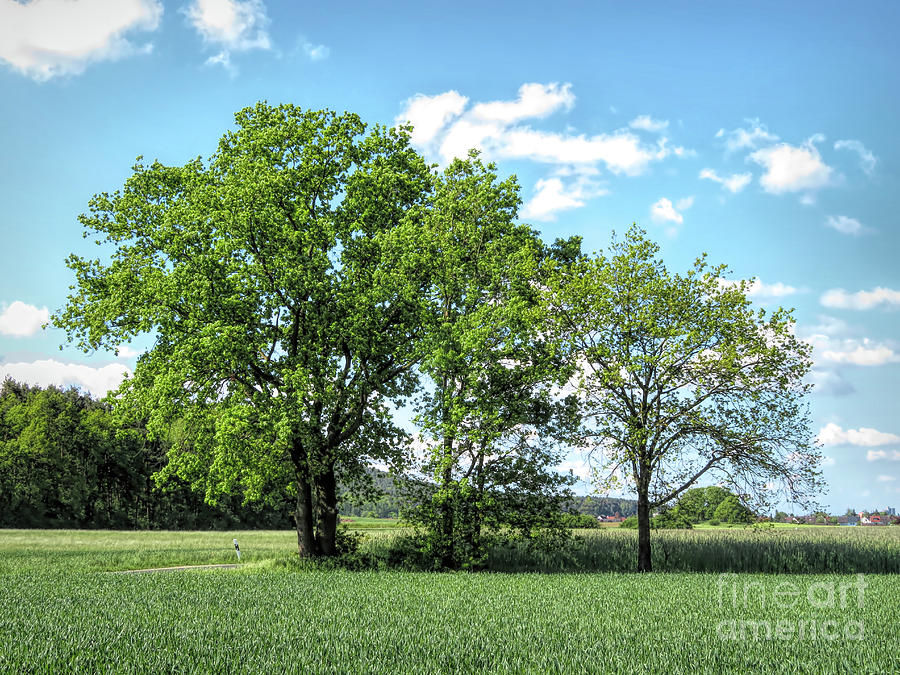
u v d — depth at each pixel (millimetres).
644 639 9883
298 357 26500
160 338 27250
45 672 7559
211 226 26969
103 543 47469
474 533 27875
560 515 28609
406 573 23031
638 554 30203
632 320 27312
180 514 92562
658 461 26625
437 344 26375
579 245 33656
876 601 14641
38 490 83938
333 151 29156
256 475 27297
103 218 28578
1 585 17703
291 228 27562
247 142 28672
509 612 12758
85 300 28281
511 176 30859
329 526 28828
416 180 30859
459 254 28969
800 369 26828
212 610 12719
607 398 26828
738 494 26656
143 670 7738
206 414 26797
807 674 7867
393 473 29188
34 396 90375
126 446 90125
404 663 8195
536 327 28328
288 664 8008
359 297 26469
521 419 27922
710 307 27438
